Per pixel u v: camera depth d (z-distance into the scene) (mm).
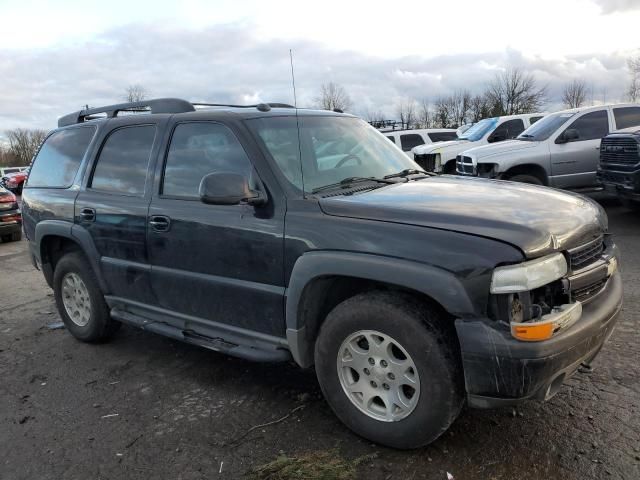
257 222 3123
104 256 4180
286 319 3061
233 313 3365
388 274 2590
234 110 3609
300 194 3104
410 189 3242
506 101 49031
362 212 2816
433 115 56469
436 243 2518
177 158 3686
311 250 2889
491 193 3121
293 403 3428
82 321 4699
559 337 2430
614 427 2906
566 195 3285
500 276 2385
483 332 2406
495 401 2484
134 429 3234
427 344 2564
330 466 2707
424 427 2658
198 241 3426
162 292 3771
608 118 9609
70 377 4055
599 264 2863
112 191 4105
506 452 2754
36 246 4844
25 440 3188
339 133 3820
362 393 2889
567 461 2652
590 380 3438
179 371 4039
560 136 9477
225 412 3367
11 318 5695
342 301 3100
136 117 4078
